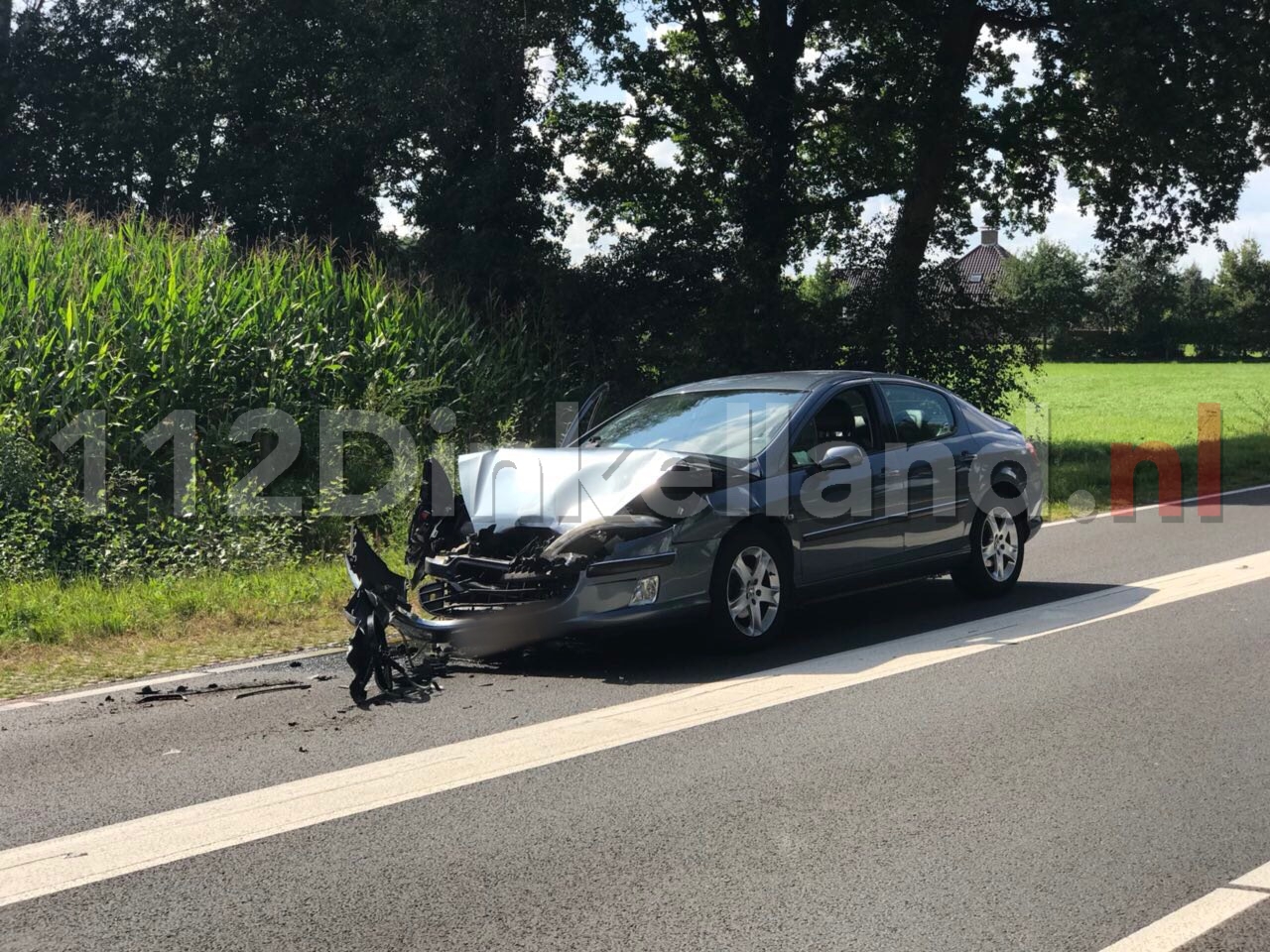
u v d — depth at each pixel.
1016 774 5.04
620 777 5.09
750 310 21.11
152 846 4.39
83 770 5.34
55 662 7.62
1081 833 4.38
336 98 29.64
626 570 6.97
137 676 7.20
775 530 7.70
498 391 17.55
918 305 21.36
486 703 6.39
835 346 21.22
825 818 4.56
